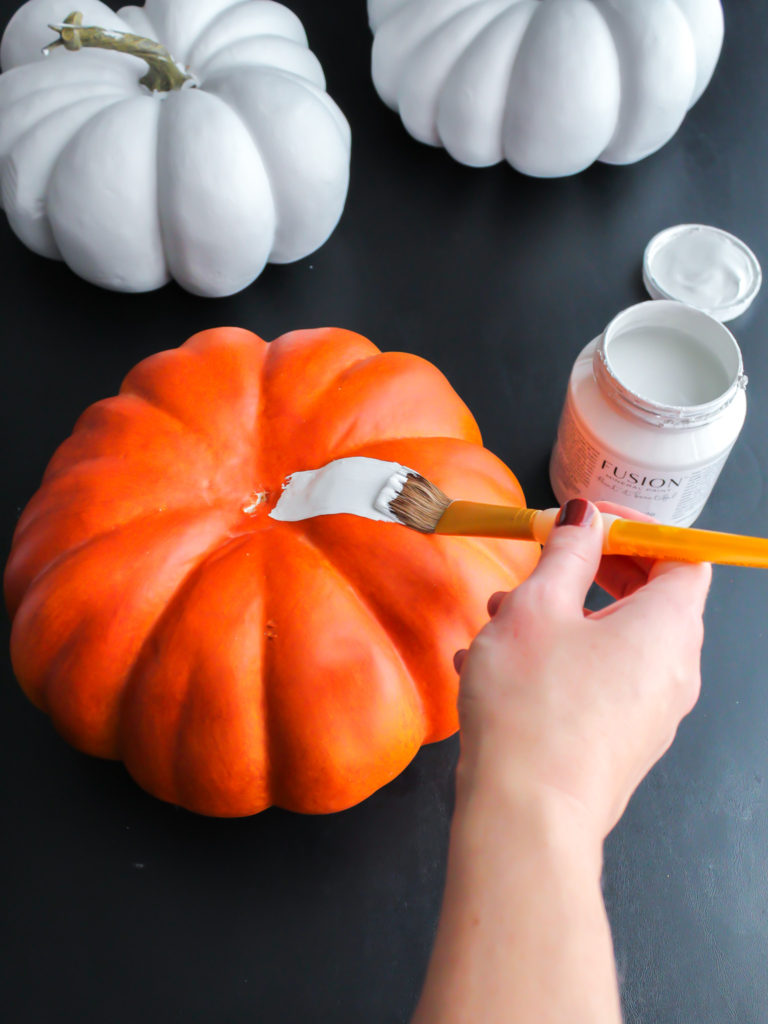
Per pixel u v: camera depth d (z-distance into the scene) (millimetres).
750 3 1099
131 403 674
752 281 910
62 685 601
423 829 695
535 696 430
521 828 393
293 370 672
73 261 855
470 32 885
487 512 543
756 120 1037
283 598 577
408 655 598
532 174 960
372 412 656
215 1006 635
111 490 618
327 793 597
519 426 859
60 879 677
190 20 874
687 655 455
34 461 838
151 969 646
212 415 644
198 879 677
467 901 384
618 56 866
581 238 960
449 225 965
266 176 807
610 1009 360
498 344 901
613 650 440
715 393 691
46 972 646
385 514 590
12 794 706
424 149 1009
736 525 822
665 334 719
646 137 920
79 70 838
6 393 870
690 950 657
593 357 692
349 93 1032
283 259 910
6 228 955
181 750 586
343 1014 632
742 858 690
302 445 641
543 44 851
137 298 917
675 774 722
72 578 595
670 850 693
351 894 672
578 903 376
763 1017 633
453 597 592
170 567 594
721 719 742
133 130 789
